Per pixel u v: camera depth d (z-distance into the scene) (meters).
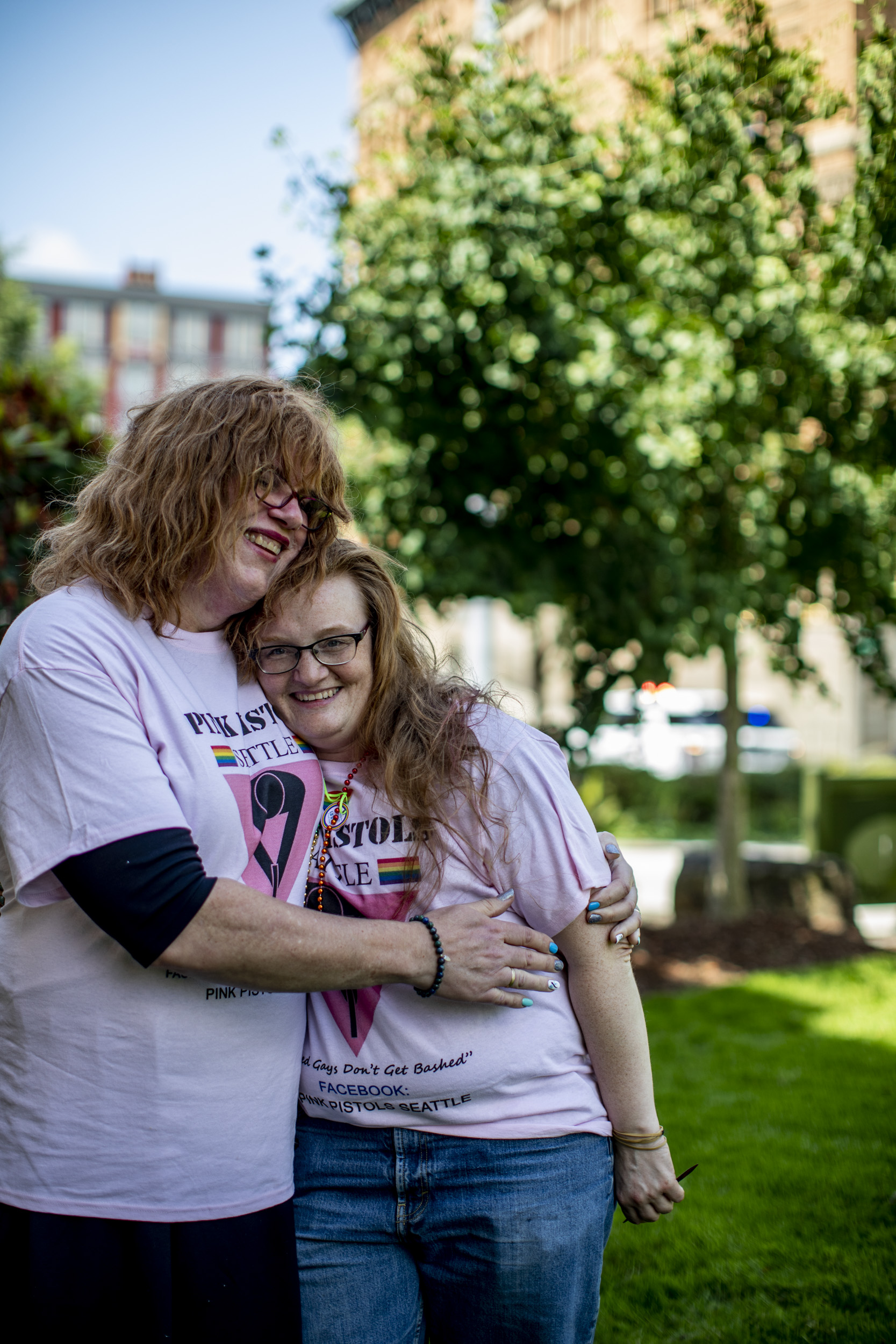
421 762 1.59
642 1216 1.71
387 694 1.65
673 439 4.97
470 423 5.45
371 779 1.66
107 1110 1.43
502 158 5.05
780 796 12.16
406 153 5.60
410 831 1.62
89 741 1.39
